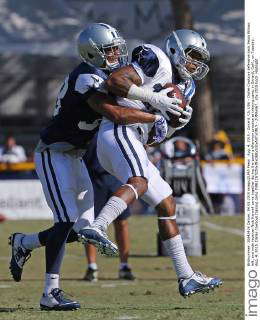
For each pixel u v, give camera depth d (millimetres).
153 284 36844
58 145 25609
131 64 25047
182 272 25906
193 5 91125
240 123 101188
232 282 37125
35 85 103125
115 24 85188
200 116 84312
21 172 68625
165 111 25172
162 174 55906
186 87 26156
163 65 25062
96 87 24766
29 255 27375
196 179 58500
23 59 102375
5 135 97688
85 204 26234
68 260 46125
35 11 89125
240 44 85625
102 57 25297
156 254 48062
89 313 24828
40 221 65188
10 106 103125
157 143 25891
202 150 83375
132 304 28641
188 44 25641
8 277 39125
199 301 30172
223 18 89562
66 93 25344
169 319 23375
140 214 68250
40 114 103250
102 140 25234
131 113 24672
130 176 24781
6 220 66375
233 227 60938
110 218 24219
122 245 38562
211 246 51250
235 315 24078
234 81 101188
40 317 23859
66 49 85312
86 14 87500
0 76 102625
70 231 26047
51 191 25531
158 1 84688
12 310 26047
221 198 68500
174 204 26031
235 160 69062
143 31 84375
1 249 49875
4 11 88812
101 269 42719
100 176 37406
